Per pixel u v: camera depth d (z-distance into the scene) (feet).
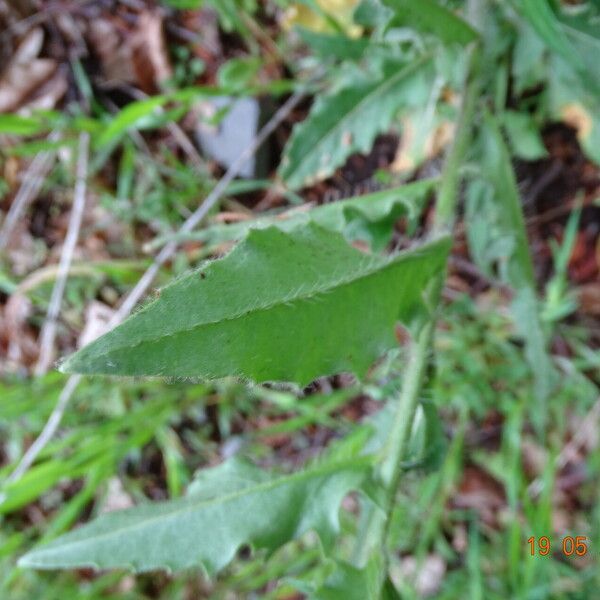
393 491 0.50
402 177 0.91
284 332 0.36
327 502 0.49
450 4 0.74
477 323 0.93
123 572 0.93
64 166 0.99
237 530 0.48
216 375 0.33
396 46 0.75
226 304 0.33
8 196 1.02
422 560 0.87
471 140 0.72
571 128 0.89
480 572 0.88
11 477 0.89
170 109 0.99
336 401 0.92
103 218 1.00
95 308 1.00
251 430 0.99
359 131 0.77
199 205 0.99
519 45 0.72
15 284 0.98
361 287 0.41
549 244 0.93
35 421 0.98
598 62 0.69
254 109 0.92
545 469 0.87
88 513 1.00
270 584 0.95
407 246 0.92
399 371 0.81
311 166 0.78
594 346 0.94
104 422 0.98
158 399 0.95
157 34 0.97
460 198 0.90
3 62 0.98
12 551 0.90
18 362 1.02
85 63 0.98
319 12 0.83
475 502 0.94
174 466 0.93
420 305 0.49
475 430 0.95
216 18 0.97
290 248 0.37
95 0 0.98
